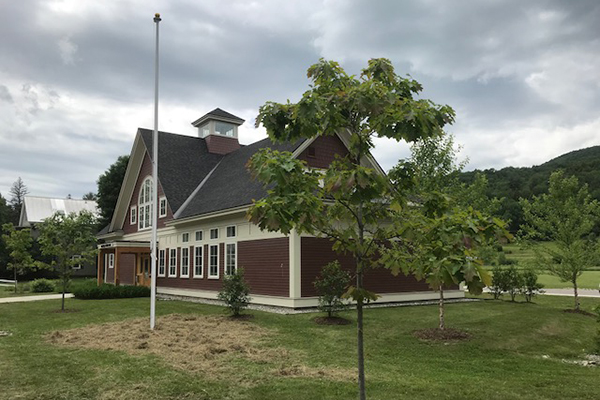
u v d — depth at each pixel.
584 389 6.53
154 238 12.03
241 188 19.67
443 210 4.39
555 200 17.41
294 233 15.88
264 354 8.70
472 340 10.59
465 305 17.55
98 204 45.38
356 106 3.86
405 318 13.73
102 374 7.21
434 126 3.95
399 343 10.17
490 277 3.10
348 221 4.66
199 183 25.84
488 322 13.01
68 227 17.14
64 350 9.16
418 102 4.12
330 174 3.94
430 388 6.47
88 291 21.94
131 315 14.93
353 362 8.27
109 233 32.22
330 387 6.45
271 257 16.78
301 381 6.77
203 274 21.19
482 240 3.49
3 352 9.05
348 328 11.89
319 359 8.45
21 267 28.77
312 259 16.20
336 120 4.25
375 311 15.41
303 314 14.50
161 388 6.46
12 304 19.22
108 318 14.27
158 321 12.95
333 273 13.30
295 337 10.56
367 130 4.34
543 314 14.88
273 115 4.22
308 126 4.29
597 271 42.88
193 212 21.70
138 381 6.81
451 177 13.37
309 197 3.74
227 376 7.08
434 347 9.88
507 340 10.71
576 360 9.23
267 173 3.65
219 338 10.27
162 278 25.23
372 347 9.71
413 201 4.59
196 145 28.50
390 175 4.48
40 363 7.98
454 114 4.14
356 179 3.61
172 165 26.14
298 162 3.90
